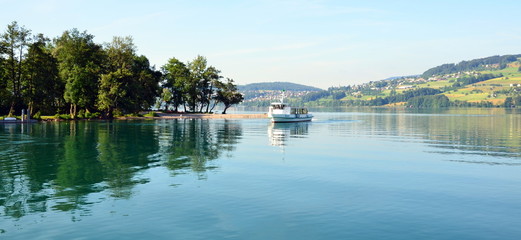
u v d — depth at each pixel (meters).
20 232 13.99
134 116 123.69
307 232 14.30
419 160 32.53
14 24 87.25
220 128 76.19
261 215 16.25
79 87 97.12
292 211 16.89
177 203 17.89
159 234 13.89
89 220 15.37
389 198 19.34
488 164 30.56
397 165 29.72
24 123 82.12
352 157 34.16
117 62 111.75
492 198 19.53
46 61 91.81
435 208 17.64
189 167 27.72
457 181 23.67
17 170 25.95
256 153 36.41
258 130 72.12
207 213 16.42
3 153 34.62
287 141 49.81
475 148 42.25
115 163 29.27
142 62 137.50
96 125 79.06
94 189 20.50
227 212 16.61
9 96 86.50
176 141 47.22
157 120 108.50
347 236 13.95
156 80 145.12
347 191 20.70
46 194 19.38
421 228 14.89
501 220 15.95
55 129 65.19
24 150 36.78
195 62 156.38
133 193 19.70
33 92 90.38
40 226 14.64
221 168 27.44
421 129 77.44
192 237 13.63
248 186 21.59
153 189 20.59
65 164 28.59
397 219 15.98
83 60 102.31
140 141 46.47
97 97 106.06
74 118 99.19
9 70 87.19
